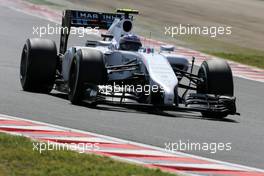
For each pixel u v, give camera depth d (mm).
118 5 114562
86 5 110938
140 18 104625
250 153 32812
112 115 38969
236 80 65688
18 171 25859
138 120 38250
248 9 124438
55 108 39750
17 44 73000
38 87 45469
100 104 42531
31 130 33531
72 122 36094
